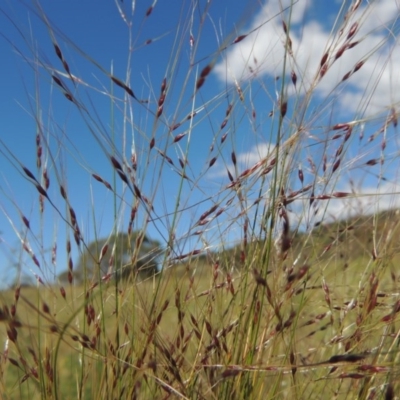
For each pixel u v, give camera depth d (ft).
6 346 0.70
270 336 0.66
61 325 0.58
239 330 0.67
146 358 0.67
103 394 0.66
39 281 0.67
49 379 0.65
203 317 0.71
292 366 0.54
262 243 0.68
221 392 0.66
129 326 0.70
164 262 0.70
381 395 0.66
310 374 0.72
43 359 0.68
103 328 0.65
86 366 0.71
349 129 0.69
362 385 0.67
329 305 0.70
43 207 0.69
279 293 0.65
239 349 0.66
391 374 0.59
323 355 0.75
